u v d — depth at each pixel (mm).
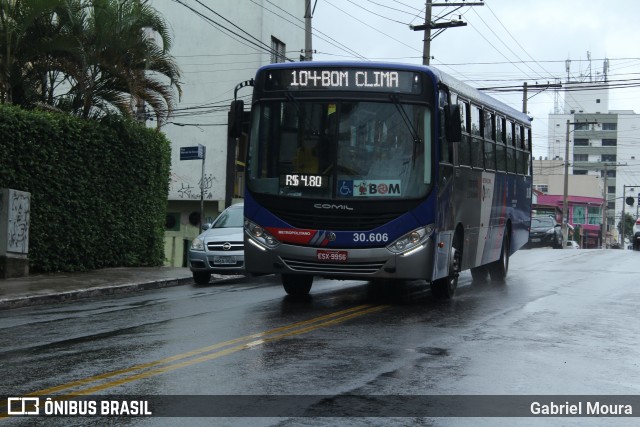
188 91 39938
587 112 157125
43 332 10672
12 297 14422
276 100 13008
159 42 39562
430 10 34188
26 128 17938
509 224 19375
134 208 21938
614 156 151875
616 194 151875
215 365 8289
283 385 7410
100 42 19641
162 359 8609
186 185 40219
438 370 8164
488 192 16797
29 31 19234
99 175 20375
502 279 18844
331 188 12633
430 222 12562
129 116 21344
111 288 16641
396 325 11164
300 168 12773
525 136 21109
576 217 100625
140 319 11852
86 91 20359
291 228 12719
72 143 19281
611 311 13062
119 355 8859
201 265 18641
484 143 16406
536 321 11781
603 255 30188
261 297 14898
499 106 17969
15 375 7832
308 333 10383
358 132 12719
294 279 14695
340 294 15305
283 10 41062
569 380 7891
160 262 23188
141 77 20938
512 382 7723
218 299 14641
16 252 17797
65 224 19375
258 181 12953
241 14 39281
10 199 17484
